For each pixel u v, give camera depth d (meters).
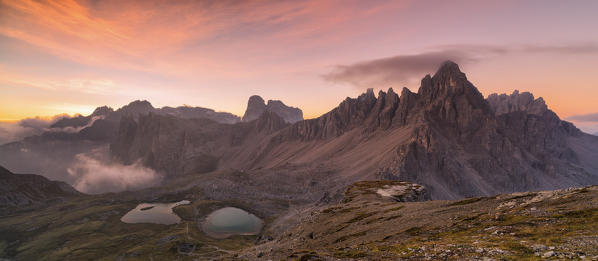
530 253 24.00
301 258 39.69
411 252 33.47
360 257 36.03
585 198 38.00
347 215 87.62
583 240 24.41
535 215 37.28
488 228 37.56
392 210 76.12
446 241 35.59
